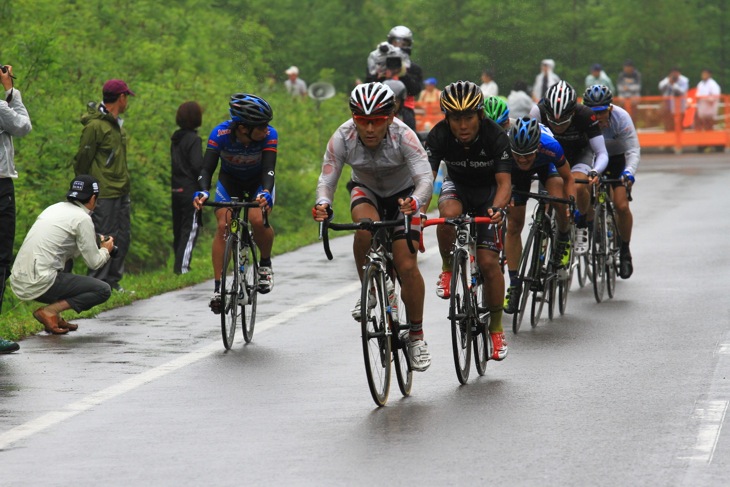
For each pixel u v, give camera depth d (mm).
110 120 34000
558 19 99688
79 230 27875
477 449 17438
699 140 99438
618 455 16922
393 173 21250
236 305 26062
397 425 19000
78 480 16344
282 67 88438
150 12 61000
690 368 22797
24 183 39875
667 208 54781
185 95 50656
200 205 25438
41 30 43156
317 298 32750
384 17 100812
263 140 26578
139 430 18969
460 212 23844
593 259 31312
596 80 93062
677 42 111000
